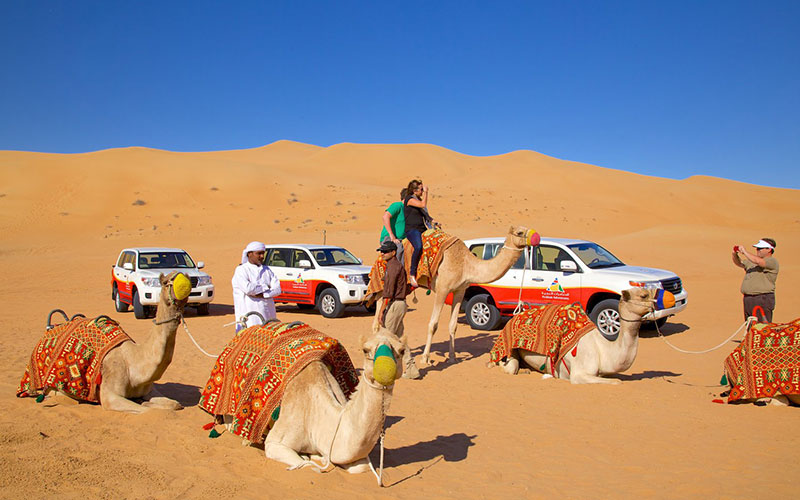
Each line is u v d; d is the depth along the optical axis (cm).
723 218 7600
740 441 580
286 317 1580
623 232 5788
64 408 657
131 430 593
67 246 4872
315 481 463
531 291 1279
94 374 639
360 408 448
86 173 7400
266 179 7850
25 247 4762
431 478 494
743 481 483
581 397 748
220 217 6238
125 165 7919
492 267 930
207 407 575
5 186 6906
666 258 2978
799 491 461
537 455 555
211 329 1375
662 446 573
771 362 679
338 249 1744
